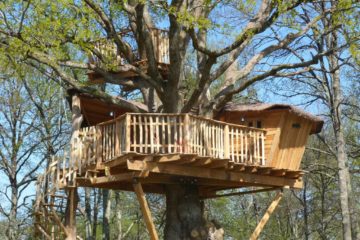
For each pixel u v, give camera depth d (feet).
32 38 53.62
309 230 138.31
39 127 106.52
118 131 53.57
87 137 58.39
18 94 104.22
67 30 53.57
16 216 102.47
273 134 60.85
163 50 68.90
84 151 58.59
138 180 53.11
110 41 63.93
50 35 53.88
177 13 52.75
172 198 61.72
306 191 132.16
